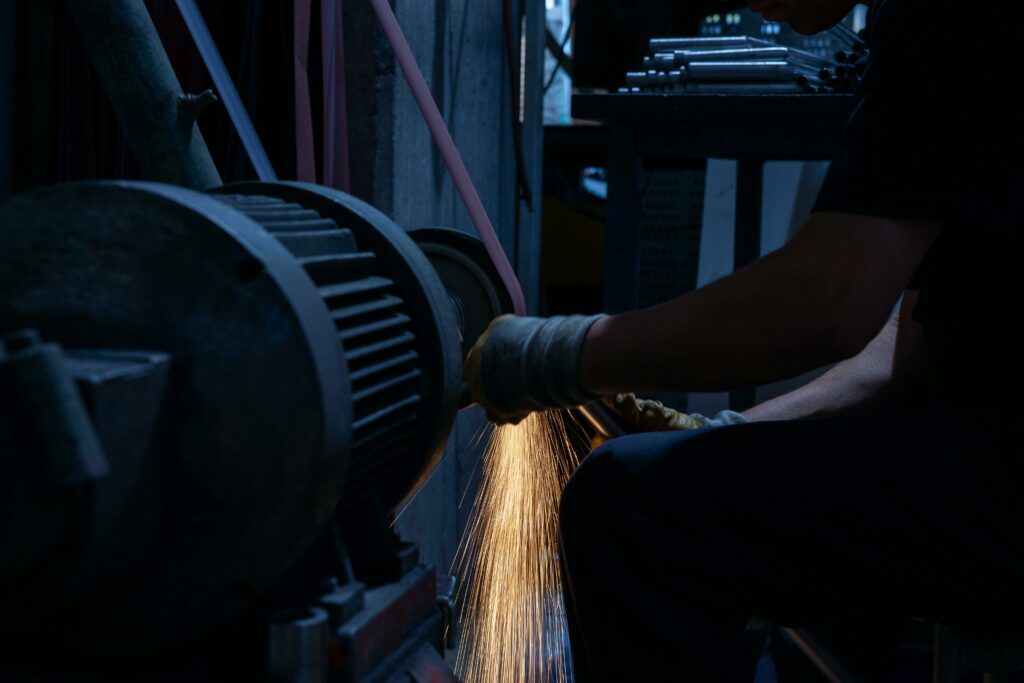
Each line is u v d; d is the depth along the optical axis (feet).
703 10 10.85
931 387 4.62
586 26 11.57
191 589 2.63
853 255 3.20
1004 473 3.37
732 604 3.55
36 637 2.77
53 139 6.59
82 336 2.58
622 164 7.47
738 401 8.48
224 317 2.52
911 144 3.18
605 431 4.27
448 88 6.91
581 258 13.60
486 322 4.25
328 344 2.56
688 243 12.20
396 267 3.25
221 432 2.54
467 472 7.50
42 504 2.28
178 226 2.52
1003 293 3.50
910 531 3.39
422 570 3.16
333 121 5.81
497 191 8.06
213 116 6.70
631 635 3.61
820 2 4.12
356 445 2.83
